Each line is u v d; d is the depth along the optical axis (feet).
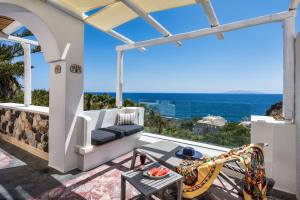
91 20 10.83
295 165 8.18
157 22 10.66
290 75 8.73
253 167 5.99
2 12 8.48
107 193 8.00
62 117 9.90
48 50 9.99
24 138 13.38
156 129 17.53
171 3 8.86
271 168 8.61
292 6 8.42
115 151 12.20
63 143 9.87
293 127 8.21
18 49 33.04
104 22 11.19
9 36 14.28
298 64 8.18
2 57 32.14
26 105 15.48
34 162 11.16
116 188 8.41
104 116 13.66
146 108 17.78
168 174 6.37
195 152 8.86
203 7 8.45
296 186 8.12
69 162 10.11
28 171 9.95
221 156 6.66
